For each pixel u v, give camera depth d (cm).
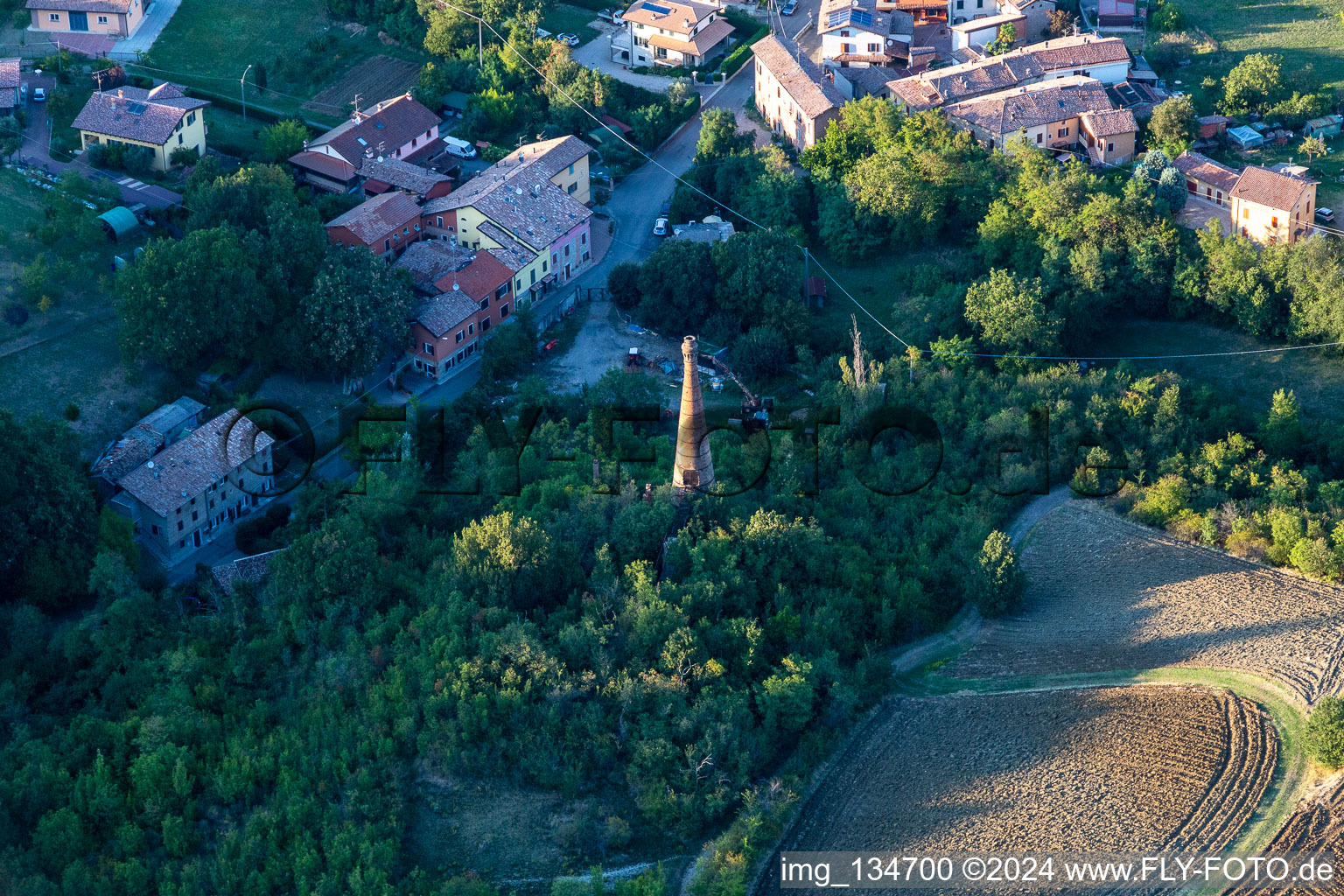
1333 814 12725
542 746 12888
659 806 12488
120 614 14175
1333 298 18238
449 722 12975
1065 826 12706
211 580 15362
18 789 12481
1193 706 13962
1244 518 16225
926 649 14962
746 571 14875
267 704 13550
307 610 14388
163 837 12250
